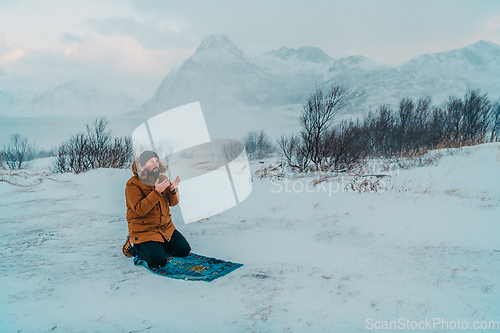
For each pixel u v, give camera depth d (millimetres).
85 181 8773
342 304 2633
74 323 2234
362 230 4844
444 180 8984
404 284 3043
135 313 2428
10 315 2291
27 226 5242
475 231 4477
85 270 3355
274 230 5141
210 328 2227
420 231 4602
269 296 2775
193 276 3199
